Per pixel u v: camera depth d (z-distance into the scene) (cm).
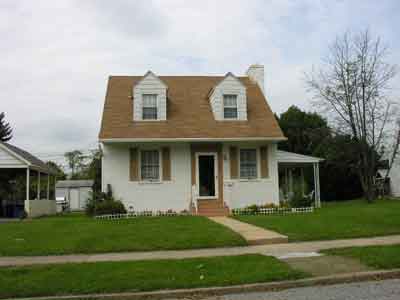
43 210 2655
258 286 814
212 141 2223
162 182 2212
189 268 924
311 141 3844
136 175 2198
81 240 1295
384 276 884
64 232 1462
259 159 2298
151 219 1809
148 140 2139
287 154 2488
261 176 2286
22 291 788
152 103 2302
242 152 2305
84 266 955
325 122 3775
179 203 2212
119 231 1447
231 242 1263
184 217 1884
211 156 2278
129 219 1845
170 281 829
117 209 2052
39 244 1258
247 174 2292
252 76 2761
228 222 1722
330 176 3938
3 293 779
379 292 766
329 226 1511
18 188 3475
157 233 1394
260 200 2273
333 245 1226
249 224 1641
